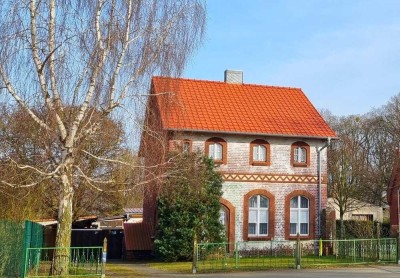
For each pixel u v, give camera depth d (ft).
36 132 65.87
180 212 82.94
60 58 52.47
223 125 95.76
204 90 105.40
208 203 84.38
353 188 158.20
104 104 54.85
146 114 58.29
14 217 73.82
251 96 107.76
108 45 53.67
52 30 52.24
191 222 83.15
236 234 93.76
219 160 94.99
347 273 63.98
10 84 52.31
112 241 111.24
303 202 98.84
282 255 92.38
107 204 115.24
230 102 103.71
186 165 71.97
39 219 95.81
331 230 96.99
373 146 183.32
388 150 174.19
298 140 99.86
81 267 62.59
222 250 75.87
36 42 51.93
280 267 69.51
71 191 56.59
